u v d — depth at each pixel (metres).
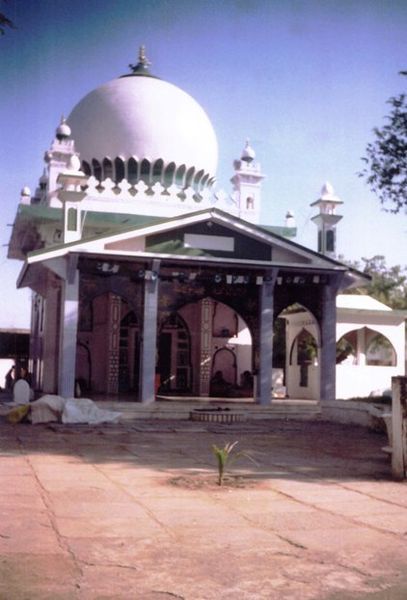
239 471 8.15
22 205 19.77
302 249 18.58
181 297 18.08
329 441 12.13
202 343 21.81
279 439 12.39
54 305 20.42
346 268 18.73
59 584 3.75
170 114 23.34
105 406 16.34
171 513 5.61
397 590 3.75
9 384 27.02
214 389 21.55
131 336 21.77
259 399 18.09
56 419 14.52
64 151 22.06
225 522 5.31
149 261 17.31
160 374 22.00
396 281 30.30
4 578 3.85
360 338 22.72
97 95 23.77
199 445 11.03
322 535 4.94
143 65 25.17
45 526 5.08
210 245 18.16
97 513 5.57
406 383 7.74
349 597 3.63
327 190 20.09
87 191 21.14
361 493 6.78
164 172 23.27
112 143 22.98
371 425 13.95
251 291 18.67
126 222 20.89
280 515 5.62
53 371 20.33
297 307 22.97
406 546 4.66
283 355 28.56
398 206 14.97
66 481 7.21
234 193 24.00
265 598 3.58
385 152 14.66
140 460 9.05
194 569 4.05
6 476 7.51
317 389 21.50
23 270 19.64
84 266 17.05
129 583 3.79
